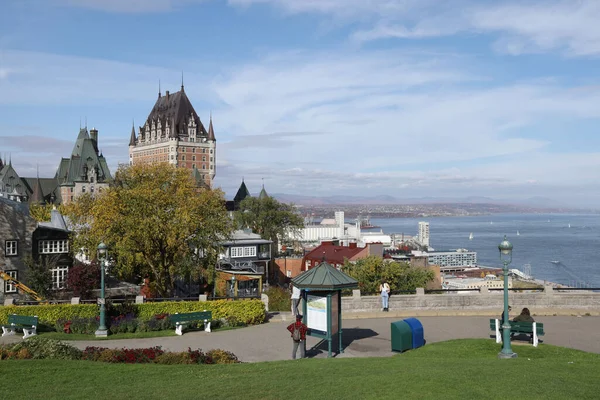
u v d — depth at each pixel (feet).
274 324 108.17
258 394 52.60
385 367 64.08
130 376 61.16
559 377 55.83
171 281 164.55
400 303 113.50
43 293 152.35
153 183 163.63
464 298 114.32
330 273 81.20
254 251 305.53
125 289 169.37
